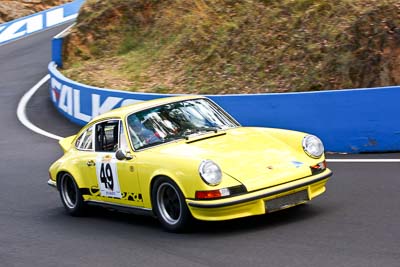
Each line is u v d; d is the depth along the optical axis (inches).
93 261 287.6
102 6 1043.3
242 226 312.7
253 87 703.7
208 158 301.0
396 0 649.0
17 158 594.2
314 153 317.1
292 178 298.7
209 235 303.4
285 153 314.7
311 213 325.1
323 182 312.7
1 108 880.9
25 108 866.1
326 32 697.0
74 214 384.8
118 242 313.7
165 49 887.1
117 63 930.7
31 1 1706.4
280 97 514.6
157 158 310.3
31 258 303.7
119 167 333.7
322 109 496.1
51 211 404.2
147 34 978.1
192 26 880.9
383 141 475.5
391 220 302.2
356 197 353.4
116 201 345.4
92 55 1001.5
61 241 329.7
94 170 356.5
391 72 603.2
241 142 321.7
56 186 395.2
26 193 460.4
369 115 478.9
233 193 284.8
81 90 740.0
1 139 695.7
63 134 699.4
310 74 669.3
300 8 766.5
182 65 819.4
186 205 294.7
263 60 732.7
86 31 1024.2
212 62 781.9
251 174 293.7
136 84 812.0
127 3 1021.2
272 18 781.3
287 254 263.6
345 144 489.4
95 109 706.8
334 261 249.1
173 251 285.4
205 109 355.3
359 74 624.4
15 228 366.9
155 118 340.5
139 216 367.9
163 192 311.9
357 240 274.1
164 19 959.0
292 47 720.3
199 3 927.7
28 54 1257.4
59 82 832.3
